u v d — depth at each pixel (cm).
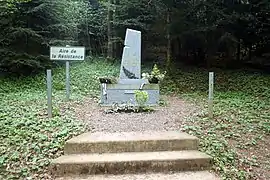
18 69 1298
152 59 1645
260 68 1476
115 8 1515
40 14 1316
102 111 822
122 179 461
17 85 1216
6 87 1169
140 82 954
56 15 1355
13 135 571
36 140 549
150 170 490
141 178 465
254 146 574
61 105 852
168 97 1119
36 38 1305
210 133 618
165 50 1647
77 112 784
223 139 588
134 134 589
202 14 1309
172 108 885
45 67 1346
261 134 631
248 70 1434
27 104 836
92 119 721
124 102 909
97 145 534
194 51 1599
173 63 1538
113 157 504
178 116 764
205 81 1323
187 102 1003
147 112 820
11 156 493
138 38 986
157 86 939
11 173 460
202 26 1344
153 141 546
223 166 496
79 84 1245
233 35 1362
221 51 1550
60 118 685
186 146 553
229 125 672
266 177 476
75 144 529
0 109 753
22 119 652
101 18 1762
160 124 684
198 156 508
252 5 1307
